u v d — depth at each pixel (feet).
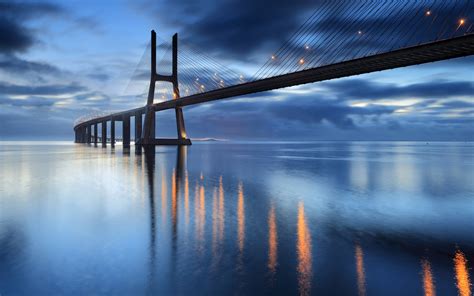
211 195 80.59
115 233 47.96
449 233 48.24
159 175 125.18
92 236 46.50
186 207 66.08
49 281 32.73
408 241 44.39
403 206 67.92
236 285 31.76
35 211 62.44
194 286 31.65
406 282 32.27
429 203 71.20
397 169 152.97
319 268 35.40
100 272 34.60
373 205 68.95
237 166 167.43
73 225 52.29
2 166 163.12
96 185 97.45
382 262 37.04
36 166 163.63
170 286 31.65
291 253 39.70
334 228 50.70
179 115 461.37
